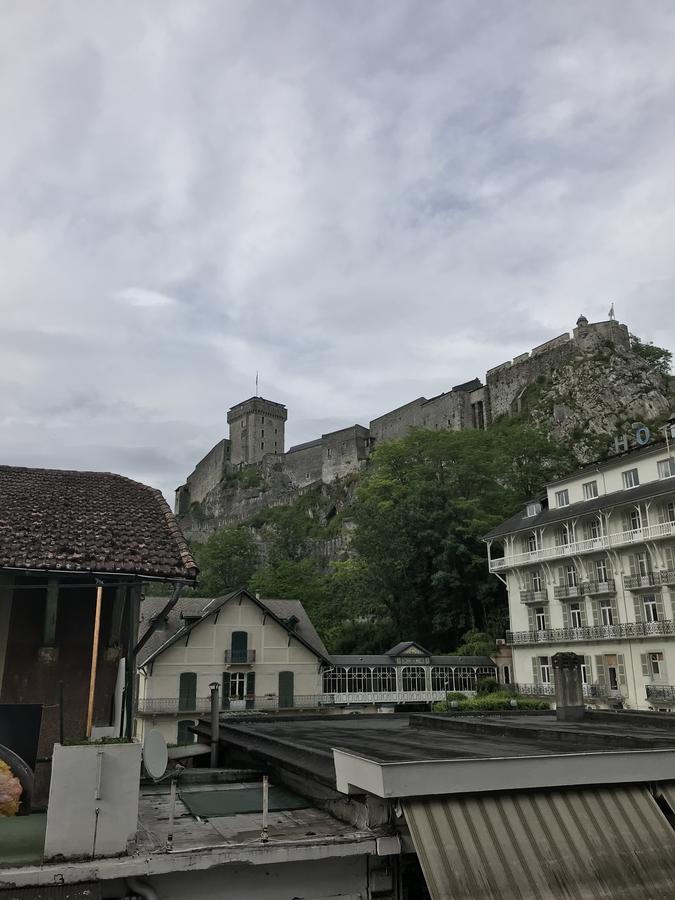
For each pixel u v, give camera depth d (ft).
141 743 21.47
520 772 22.00
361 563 189.57
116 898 19.47
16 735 25.98
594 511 127.65
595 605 129.90
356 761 22.52
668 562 115.85
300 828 23.43
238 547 240.53
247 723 53.31
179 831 23.12
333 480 369.50
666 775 23.50
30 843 21.03
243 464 443.32
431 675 150.20
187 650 133.18
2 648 28.04
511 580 151.33
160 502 35.73
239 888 20.79
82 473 39.32
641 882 19.93
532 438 193.88
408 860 22.49
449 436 208.33
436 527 173.68
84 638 29.07
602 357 273.13
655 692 112.16
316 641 148.97
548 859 19.98
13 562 26.25
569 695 48.42
